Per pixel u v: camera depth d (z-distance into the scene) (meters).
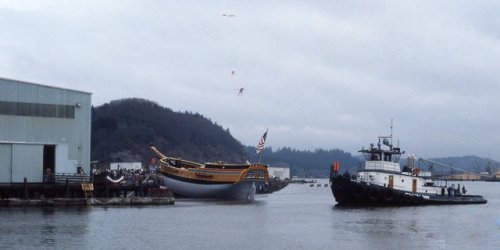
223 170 114.62
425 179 105.25
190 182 115.81
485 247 54.44
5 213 73.88
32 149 85.12
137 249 50.00
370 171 96.81
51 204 83.50
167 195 100.25
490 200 139.88
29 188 83.19
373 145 99.00
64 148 87.38
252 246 52.88
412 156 102.88
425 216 81.12
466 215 83.25
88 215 73.06
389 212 87.06
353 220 75.00
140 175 123.31
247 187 116.19
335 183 96.56
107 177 91.56
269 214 83.25
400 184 98.19
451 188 108.88
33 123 85.25
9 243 51.59
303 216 80.25
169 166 118.19
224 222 70.75
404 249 52.69
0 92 83.38
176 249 50.50
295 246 53.25
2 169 83.44
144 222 67.69
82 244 51.69
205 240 55.53
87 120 89.12
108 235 56.75
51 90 86.44
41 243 51.78
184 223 68.06
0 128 83.19
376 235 60.78
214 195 115.38
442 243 56.44
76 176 86.44
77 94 88.31
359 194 95.19
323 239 57.53
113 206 87.19
